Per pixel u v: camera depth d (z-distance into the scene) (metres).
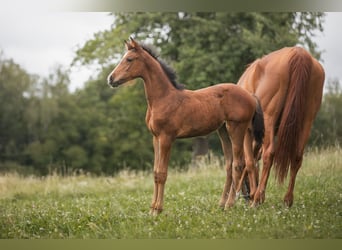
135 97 22.88
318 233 6.85
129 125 26.44
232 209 7.96
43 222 7.90
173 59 20.70
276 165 7.71
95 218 7.92
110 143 30.61
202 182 11.91
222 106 7.81
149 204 9.16
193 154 20.05
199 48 19.22
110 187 12.34
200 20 18.98
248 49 18.95
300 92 7.64
